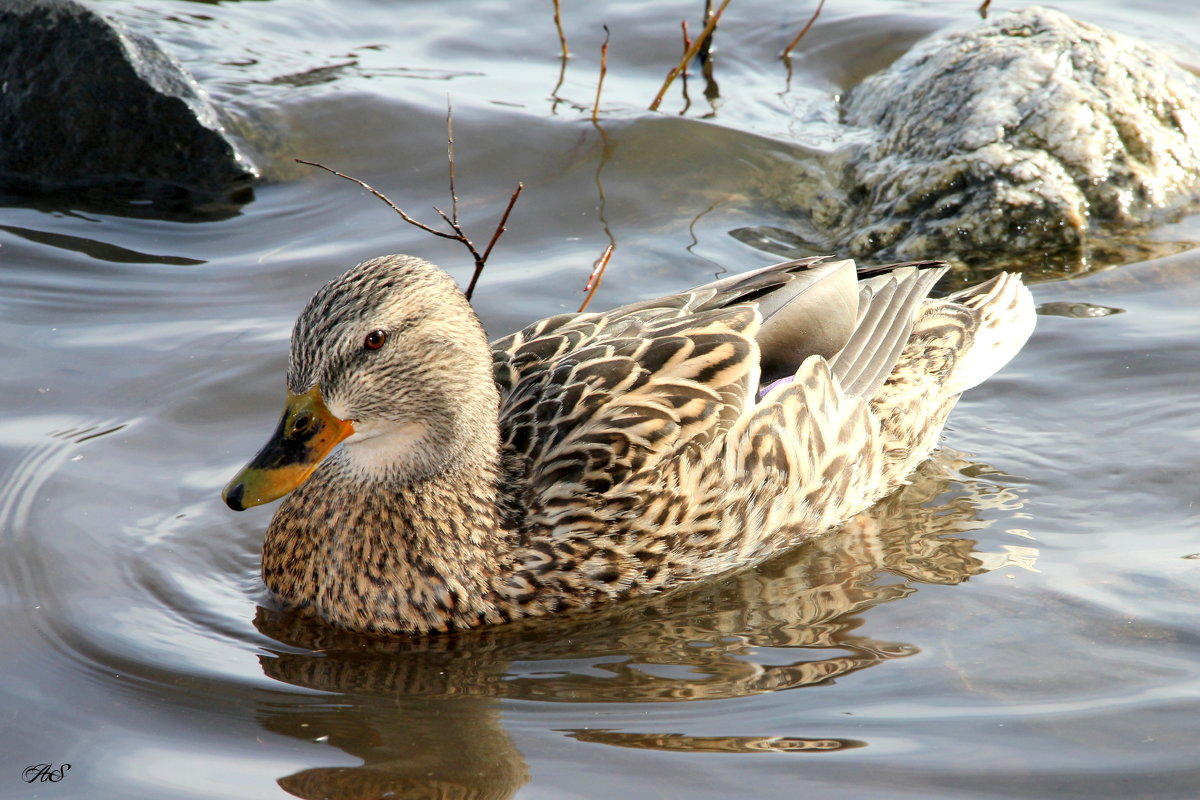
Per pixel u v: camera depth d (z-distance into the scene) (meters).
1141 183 15.61
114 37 16.84
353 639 10.27
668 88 17.94
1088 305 14.01
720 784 8.37
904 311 12.26
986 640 9.77
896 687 9.30
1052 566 10.62
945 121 16.14
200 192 16.36
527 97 17.59
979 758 8.52
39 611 10.02
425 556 10.33
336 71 18.09
